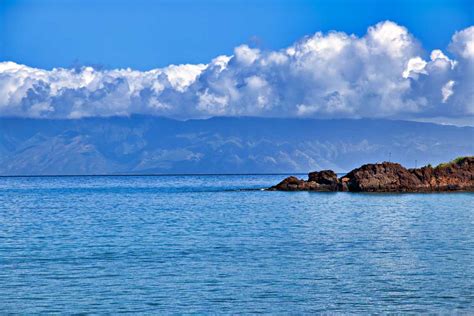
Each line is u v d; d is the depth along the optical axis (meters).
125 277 59.22
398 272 60.34
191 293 52.88
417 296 51.31
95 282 57.19
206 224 107.62
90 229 101.25
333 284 55.59
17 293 53.25
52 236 91.75
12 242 84.94
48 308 48.78
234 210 139.75
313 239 85.19
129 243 82.56
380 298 50.81
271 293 52.69
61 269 63.44
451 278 57.53
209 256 70.62
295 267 63.34
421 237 86.31
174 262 66.81
